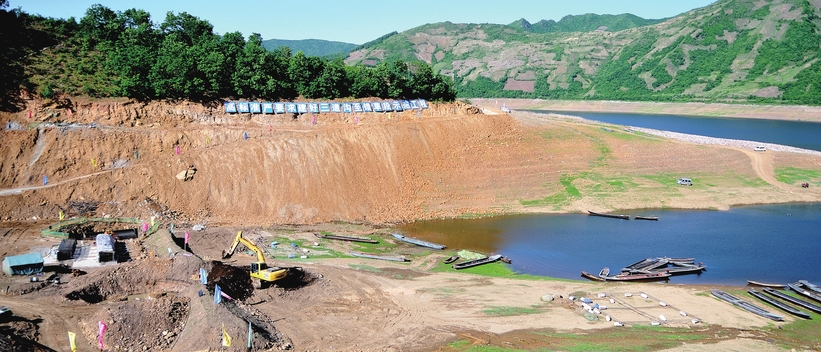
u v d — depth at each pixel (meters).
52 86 85.62
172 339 45.41
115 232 69.81
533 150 110.94
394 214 87.75
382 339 48.84
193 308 48.25
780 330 52.38
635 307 56.78
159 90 90.38
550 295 58.75
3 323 45.03
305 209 84.56
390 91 113.75
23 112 81.12
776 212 93.12
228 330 44.91
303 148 90.88
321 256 69.81
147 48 97.62
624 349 48.03
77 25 103.62
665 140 123.56
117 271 55.16
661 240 79.56
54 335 45.22
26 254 57.97
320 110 102.38
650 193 99.81
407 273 65.44
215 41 104.62
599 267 69.69
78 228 69.69
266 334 46.81
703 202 97.25
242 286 55.78
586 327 52.06
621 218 89.56
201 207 80.94
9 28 95.56
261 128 94.38
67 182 76.81
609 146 116.75
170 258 57.44
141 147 84.19
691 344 49.28
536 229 84.19
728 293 60.81
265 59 103.50
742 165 112.88
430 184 95.81
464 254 72.69
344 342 48.06
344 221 84.44
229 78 99.62
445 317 53.62
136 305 48.12
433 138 104.88
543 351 47.28
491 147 108.38
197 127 90.25
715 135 171.00
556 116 148.00
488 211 91.25
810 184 105.81
